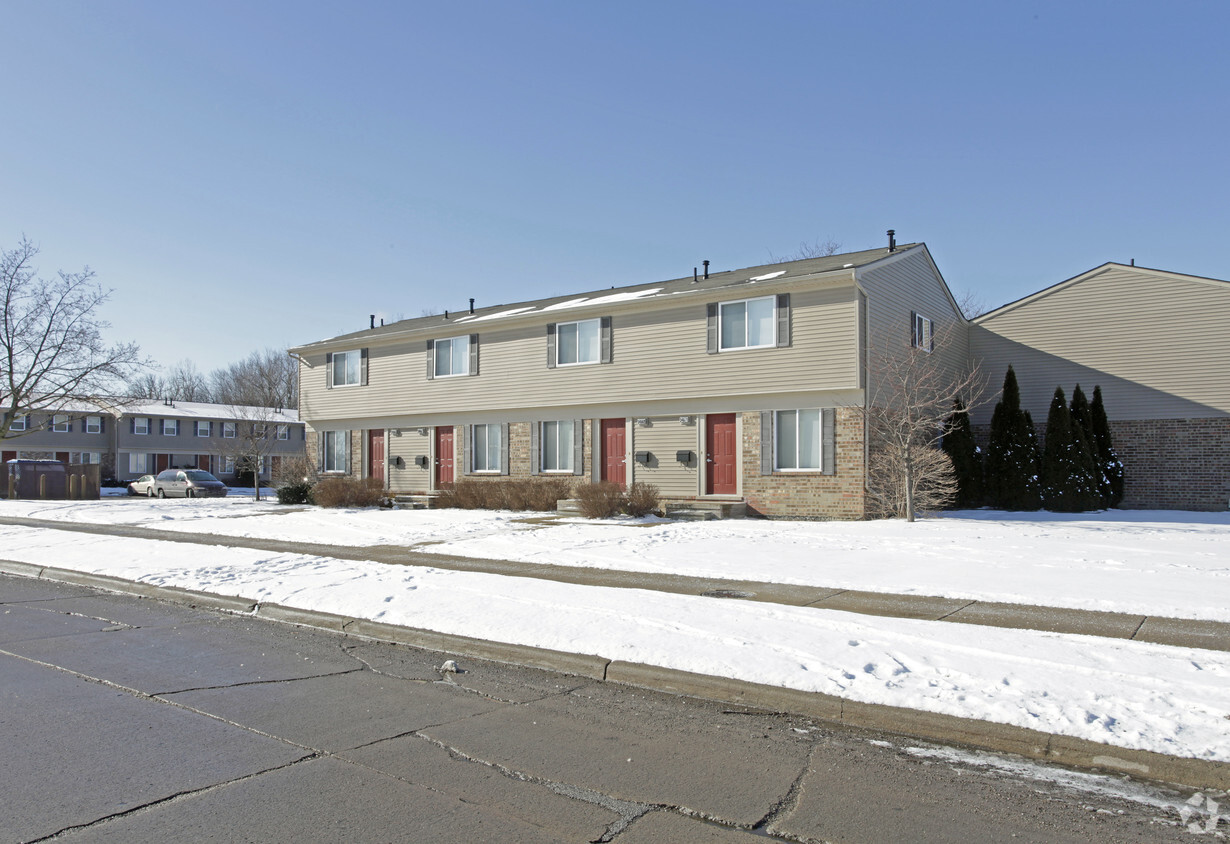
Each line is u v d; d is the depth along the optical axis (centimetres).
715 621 839
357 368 2930
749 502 2061
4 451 5191
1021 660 680
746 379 2061
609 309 2286
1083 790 477
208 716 611
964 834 420
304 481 2862
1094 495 2095
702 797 466
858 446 1909
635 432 2267
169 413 5684
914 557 1241
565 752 539
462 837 413
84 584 1266
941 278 2405
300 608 978
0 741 554
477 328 2581
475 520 1983
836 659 695
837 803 458
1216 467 2136
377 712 623
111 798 460
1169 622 812
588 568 1220
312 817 436
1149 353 2245
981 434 2484
